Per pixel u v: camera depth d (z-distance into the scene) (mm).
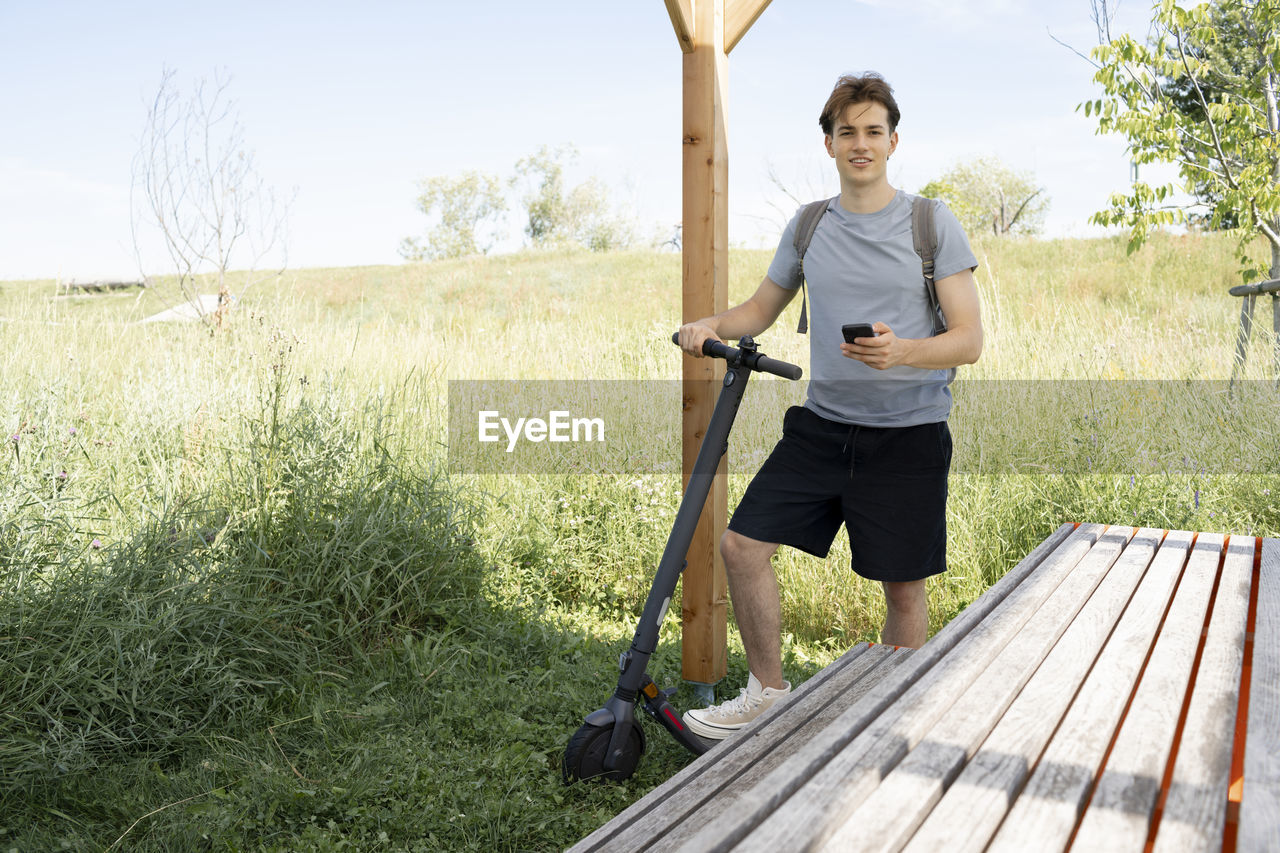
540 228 54031
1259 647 1527
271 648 3240
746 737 1868
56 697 2652
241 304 6832
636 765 2674
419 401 5734
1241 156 6688
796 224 2877
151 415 4977
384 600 3652
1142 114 6480
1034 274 16328
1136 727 1191
